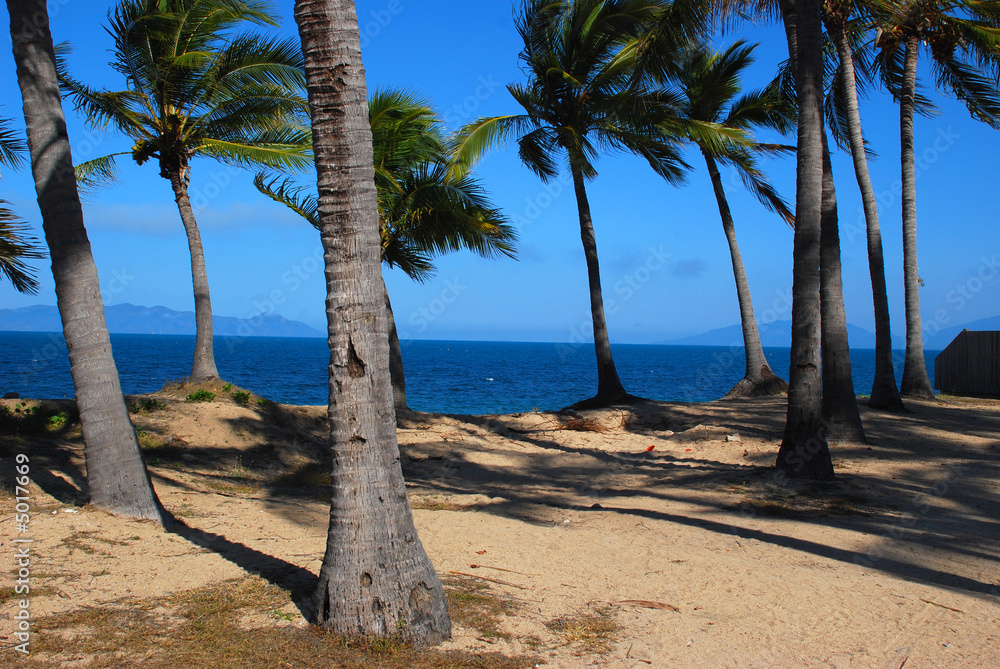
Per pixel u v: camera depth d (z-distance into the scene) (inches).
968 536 267.3
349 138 163.3
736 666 155.3
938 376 868.6
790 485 357.1
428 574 165.8
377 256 169.0
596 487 395.9
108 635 154.3
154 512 253.9
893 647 166.4
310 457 482.0
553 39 649.6
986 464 398.0
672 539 263.7
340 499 163.9
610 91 656.4
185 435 454.3
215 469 415.5
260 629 161.8
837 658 160.4
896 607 191.5
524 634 168.1
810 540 261.6
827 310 456.8
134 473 252.7
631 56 622.2
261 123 574.9
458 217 596.7
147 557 211.5
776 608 189.8
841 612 187.5
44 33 247.9
